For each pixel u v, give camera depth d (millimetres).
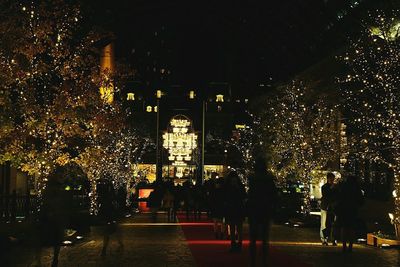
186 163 83375
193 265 14195
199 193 35094
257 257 15961
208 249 18125
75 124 22797
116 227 16078
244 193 17172
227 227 21953
